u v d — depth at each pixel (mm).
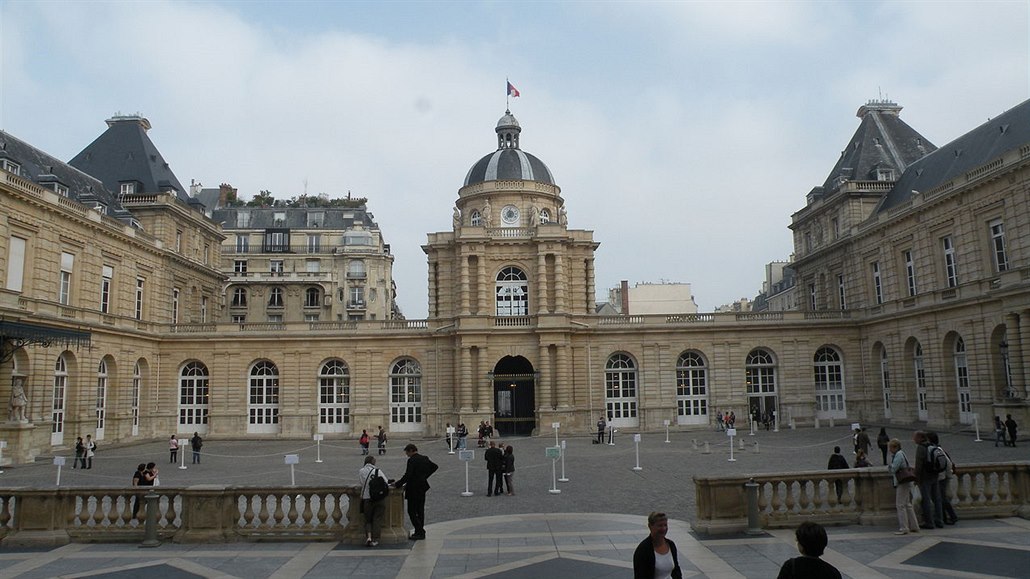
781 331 56312
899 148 59719
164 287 56156
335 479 28953
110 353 48250
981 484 21875
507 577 12719
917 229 48031
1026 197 38156
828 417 55812
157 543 15258
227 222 84750
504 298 57406
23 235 39906
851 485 16406
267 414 56250
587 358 56031
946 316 45062
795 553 13898
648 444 44281
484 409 53531
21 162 42594
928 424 46969
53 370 42219
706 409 56219
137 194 55750
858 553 13656
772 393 56250
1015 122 42875
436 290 58562
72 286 44719
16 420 37062
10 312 36469
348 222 86500
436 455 40719
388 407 55688
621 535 16219
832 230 60500
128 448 47562
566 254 57781
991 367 40812
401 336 56094
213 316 65688
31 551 14914
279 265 82625
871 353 54500
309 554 14555
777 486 16109
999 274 39750
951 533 15148
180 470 33875
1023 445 34781
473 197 61406
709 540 15000
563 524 17703
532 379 55531
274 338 55875
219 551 14812
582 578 12602
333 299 80875
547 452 24594
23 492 15672
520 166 62062
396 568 13453
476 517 19078
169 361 55594
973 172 42188
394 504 15773
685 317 56844
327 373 56844
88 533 15742
